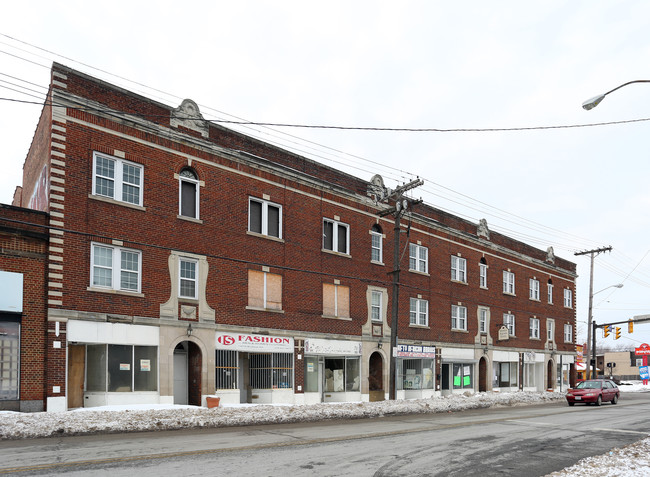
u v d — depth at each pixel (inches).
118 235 845.2
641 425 817.5
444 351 1450.5
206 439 593.0
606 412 1069.8
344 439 611.5
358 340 1213.1
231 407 871.1
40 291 764.6
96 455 482.9
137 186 882.8
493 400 1252.5
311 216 1143.6
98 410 749.9
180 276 920.3
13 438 581.0
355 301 1219.2
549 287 1989.4
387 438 629.6
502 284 1721.2
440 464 485.4
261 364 1042.1
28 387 740.0
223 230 983.6
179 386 929.5
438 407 1051.9
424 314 1412.4
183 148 941.2
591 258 2103.8
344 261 1203.9
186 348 947.3
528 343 1823.3
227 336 965.8
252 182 1040.8
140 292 860.6
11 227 745.0
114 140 856.9
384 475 433.7
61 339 770.8
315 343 1118.4
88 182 821.9
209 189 971.9
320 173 1176.8
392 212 1140.5
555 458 527.2
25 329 746.8
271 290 1054.4
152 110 908.6
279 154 1098.1
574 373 2094.0
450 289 1498.5
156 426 673.0
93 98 838.5
